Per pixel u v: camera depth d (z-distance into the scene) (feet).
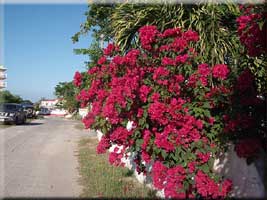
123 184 20.75
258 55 14.93
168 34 15.94
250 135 13.57
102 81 18.31
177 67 15.06
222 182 13.41
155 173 14.02
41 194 19.42
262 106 14.30
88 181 22.06
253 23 14.32
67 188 20.67
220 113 14.94
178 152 13.92
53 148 38.17
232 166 13.19
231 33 18.20
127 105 15.08
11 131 58.39
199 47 17.30
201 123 14.19
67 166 27.58
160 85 15.01
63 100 149.07
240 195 12.38
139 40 17.39
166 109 14.15
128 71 15.53
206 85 15.56
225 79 15.40
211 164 13.92
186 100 15.38
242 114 13.84
